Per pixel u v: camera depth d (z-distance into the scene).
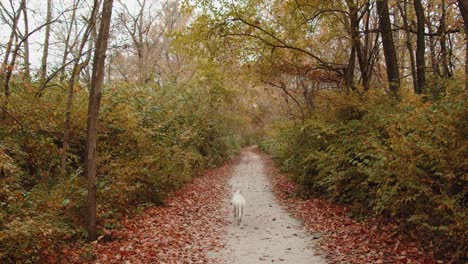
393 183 7.62
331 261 6.44
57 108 9.99
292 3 14.41
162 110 16.12
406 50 19.56
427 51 17.98
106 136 10.72
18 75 10.57
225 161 32.50
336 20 15.18
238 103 36.59
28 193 6.64
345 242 7.45
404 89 10.57
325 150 12.08
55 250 6.13
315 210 10.95
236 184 18.94
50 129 9.52
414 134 6.60
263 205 12.66
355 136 10.34
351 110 11.92
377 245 6.93
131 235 8.08
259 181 19.89
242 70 17.41
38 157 8.88
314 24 15.51
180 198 13.61
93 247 6.77
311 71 17.12
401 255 6.23
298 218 10.31
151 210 10.83
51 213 6.20
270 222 9.98
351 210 9.69
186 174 16.05
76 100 10.93
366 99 11.72
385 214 8.34
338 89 14.76
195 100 23.19
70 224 7.16
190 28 15.20
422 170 6.40
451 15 13.49
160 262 6.52
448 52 12.80
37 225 5.30
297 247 7.45
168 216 10.43
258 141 56.62
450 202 5.46
